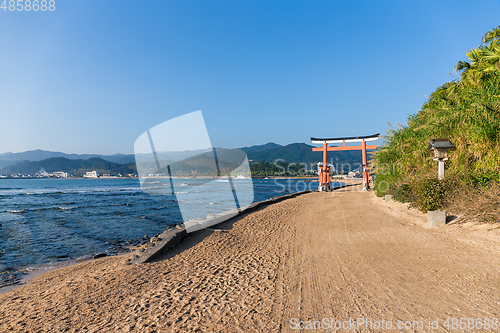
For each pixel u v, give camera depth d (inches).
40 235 530.9
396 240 263.0
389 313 127.4
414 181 438.0
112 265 274.2
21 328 143.3
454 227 265.7
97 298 177.6
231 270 219.0
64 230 583.5
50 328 139.7
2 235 535.5
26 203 1240.8
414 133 510.0
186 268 233.6
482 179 287.7
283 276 195.2
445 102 458.3
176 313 145.6
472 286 147.3
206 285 187.3
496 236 214.1
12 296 210.1
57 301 179.9
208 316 139.2
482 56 379.6
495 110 292.2
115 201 1321.4
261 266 224.5
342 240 289.4
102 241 478.3
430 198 332.5
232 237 342.0
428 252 215.5
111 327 134.7
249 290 172.4
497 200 238.7
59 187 2869.1
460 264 181.5
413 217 352.2
